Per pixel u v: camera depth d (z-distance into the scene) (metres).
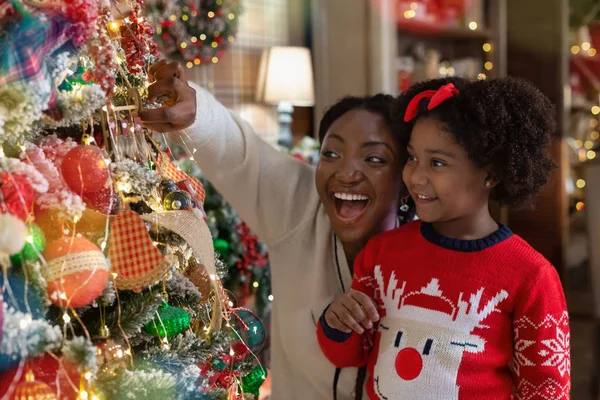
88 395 0.63
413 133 1.01
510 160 0.96
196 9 2.97
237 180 1.20
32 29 0.59
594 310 2.54
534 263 0.95
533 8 3.43
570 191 3.57
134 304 0.72
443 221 1.02
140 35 0.83
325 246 1.21
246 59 3.37
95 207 0.69
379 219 1.17
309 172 1.31
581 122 3.81
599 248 2.49
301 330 1.19
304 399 1.22
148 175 0.74
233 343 0.92
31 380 0.58
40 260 0.62
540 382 0.93
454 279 0.96
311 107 3.57
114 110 0.74
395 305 1.00
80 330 0.69
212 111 1.11
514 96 0.98
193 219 0.78
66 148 0.67
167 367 0.74
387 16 3.09
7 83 0.58
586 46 3.78
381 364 0.98
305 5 3.63
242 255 1.99
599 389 2.47
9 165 0.58
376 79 3.11
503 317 0.94
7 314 0.57
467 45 3.59
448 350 0.93
